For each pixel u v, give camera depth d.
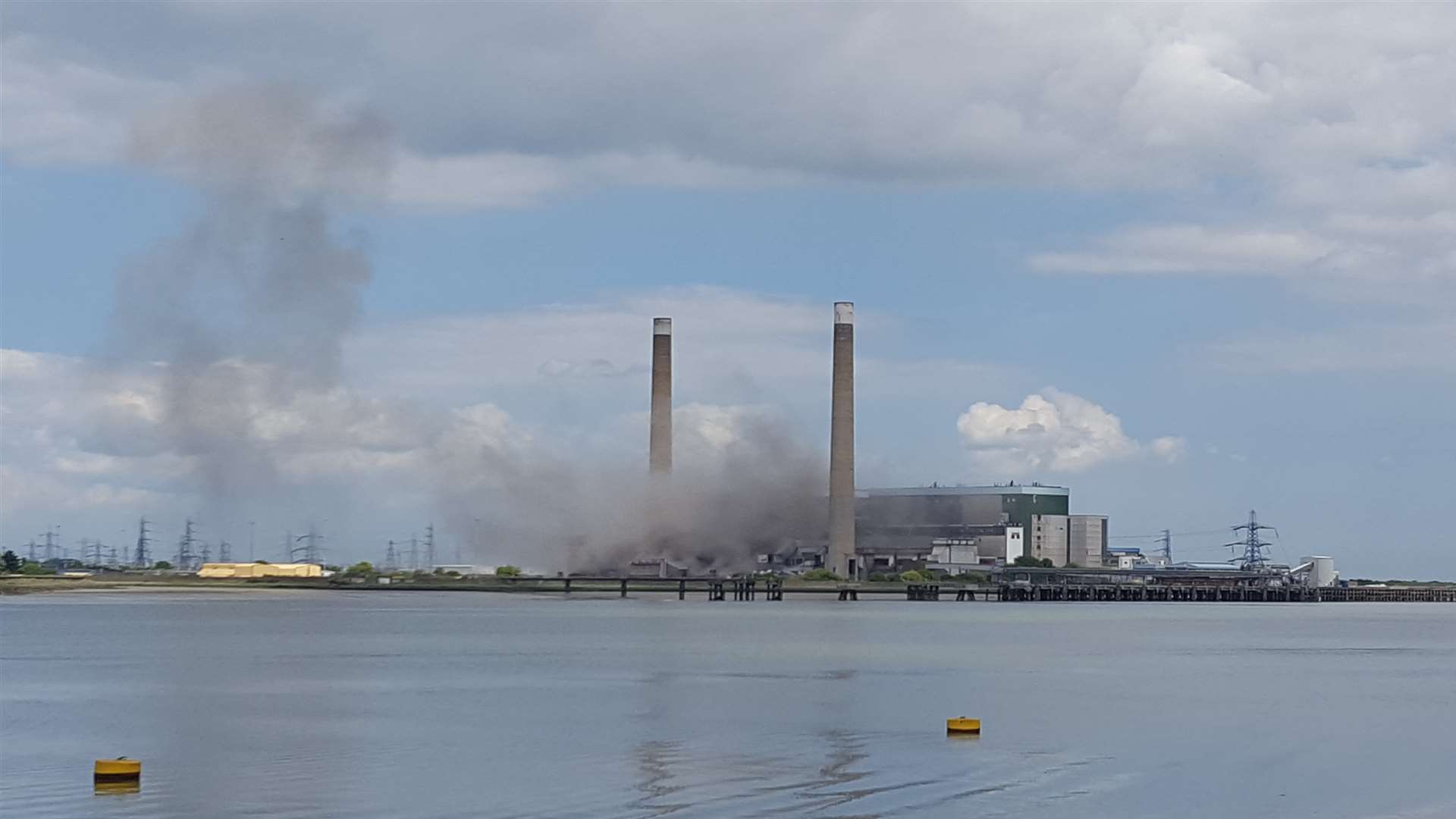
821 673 134.00
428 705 104.25
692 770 72.88
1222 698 112.56
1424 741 86.62
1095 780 70.44
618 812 62.25
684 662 148.50
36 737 87.06
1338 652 177.50
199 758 77.88
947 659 155.50
